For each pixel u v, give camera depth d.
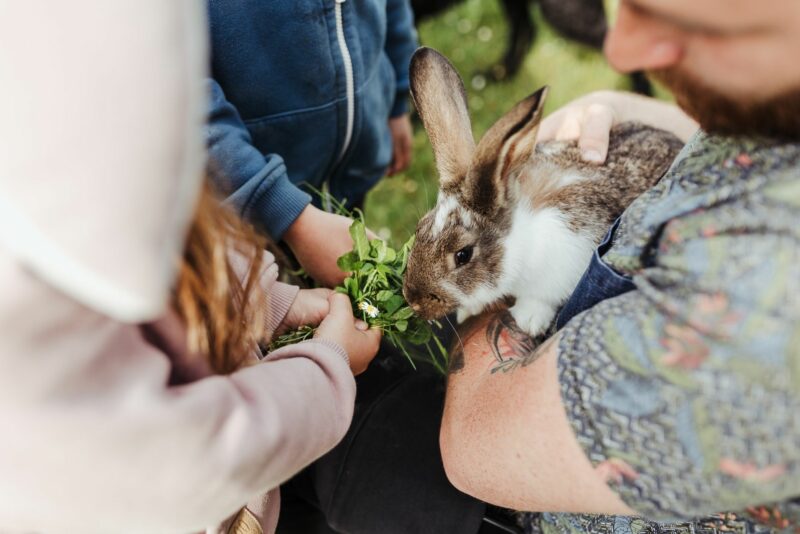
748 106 0.95
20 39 0.70
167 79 0.74
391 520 1.72
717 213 1.04
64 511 0.95
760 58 0.88
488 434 1.34
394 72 2.71
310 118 2.21
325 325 1.63
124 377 0.95
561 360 1.17
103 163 0.72
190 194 0.81
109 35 0.71
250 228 1.38
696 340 1.00
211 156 1.76
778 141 1.00
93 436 0.90
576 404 1.13
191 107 0.77
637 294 1.13
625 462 1.09
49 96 0.70
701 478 1.04
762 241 0.97
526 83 3.83
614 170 2.00
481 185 1.88
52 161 0.71
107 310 0.80
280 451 1.14
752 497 1.03
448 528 1.70
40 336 0.84
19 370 0.83
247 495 1.13
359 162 2.62
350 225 1.94
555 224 1.96
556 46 3.84
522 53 3.87
